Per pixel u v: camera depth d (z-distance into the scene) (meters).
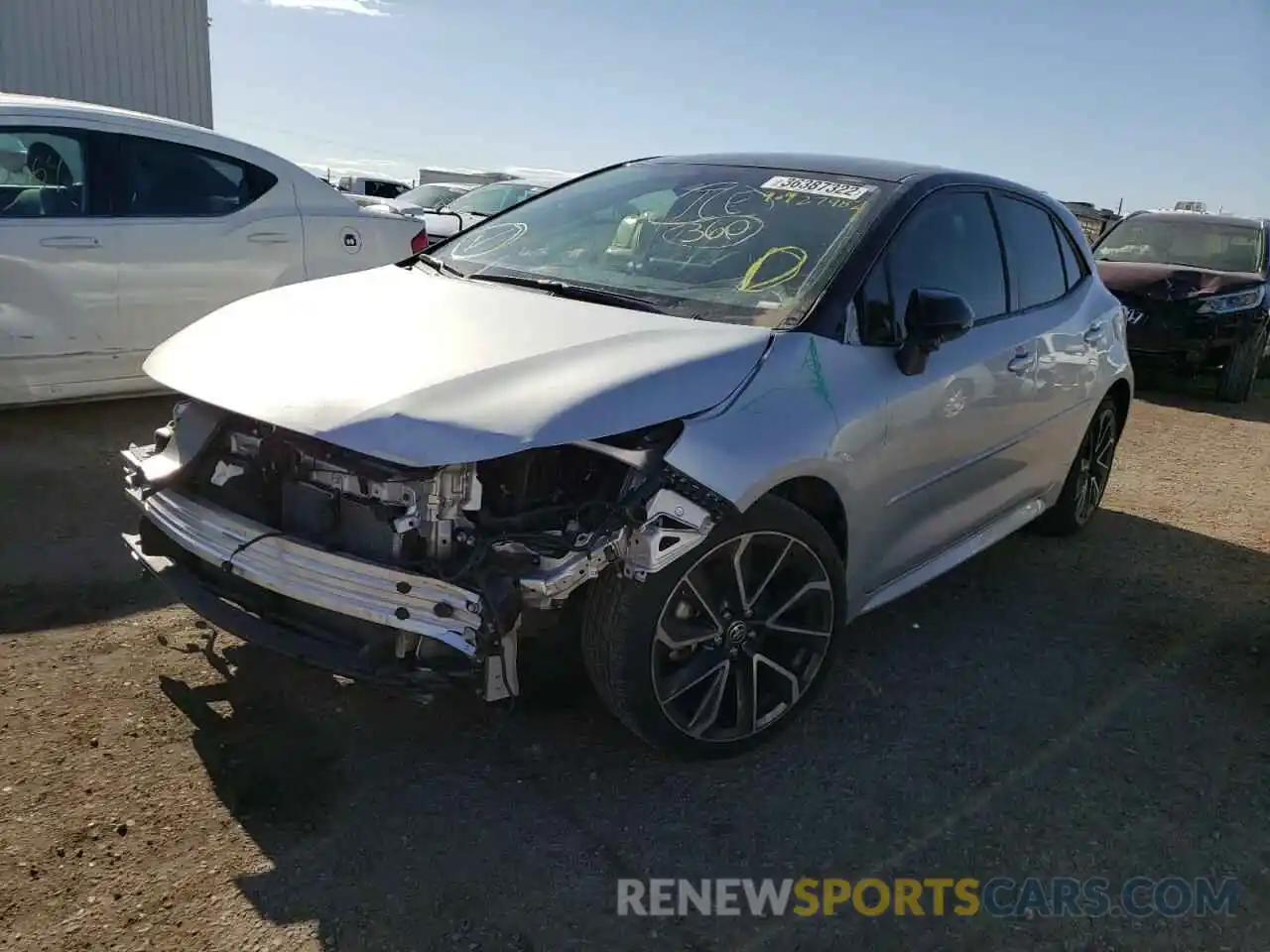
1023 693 3.69
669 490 2.66
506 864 2.61
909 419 3.38
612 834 2.76
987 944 2.49
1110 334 4.98
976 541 4.23
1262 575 5.03
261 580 2.68
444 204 16.09
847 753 3.23
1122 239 11.06
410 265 4.12
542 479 2.86
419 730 3.15
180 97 14.27
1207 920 2.62
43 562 4.07
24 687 3.18
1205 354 9.59
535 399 2.61
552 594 2.56
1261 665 4.03
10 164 5.26
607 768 3.04
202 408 3.20
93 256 5.45
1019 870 2.76
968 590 4.59
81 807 2.68
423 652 2.60
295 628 2.78
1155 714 3.60
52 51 13.14
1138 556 5.18
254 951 2.27
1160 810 3.05
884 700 3.56
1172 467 7.16
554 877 2.59
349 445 2.50
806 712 3.42
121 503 4.78
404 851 2.62
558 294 3.46
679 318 3.18
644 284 3.47
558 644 3.07
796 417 2.96
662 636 2.85
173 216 5.77
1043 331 4.29
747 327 3.11
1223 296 9.55
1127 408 5.43
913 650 3.97
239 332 3.16
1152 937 2.55
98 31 13.43
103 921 2.32
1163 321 9.59
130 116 5.72
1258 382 11.75
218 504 3.01
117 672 3.32
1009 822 2.94
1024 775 3.17
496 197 14.30
